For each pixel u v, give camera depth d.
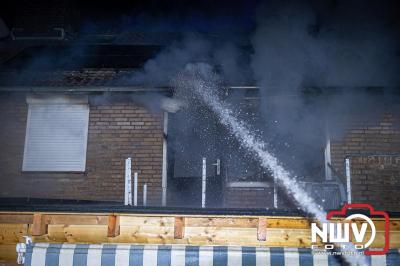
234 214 5.19
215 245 5.17
